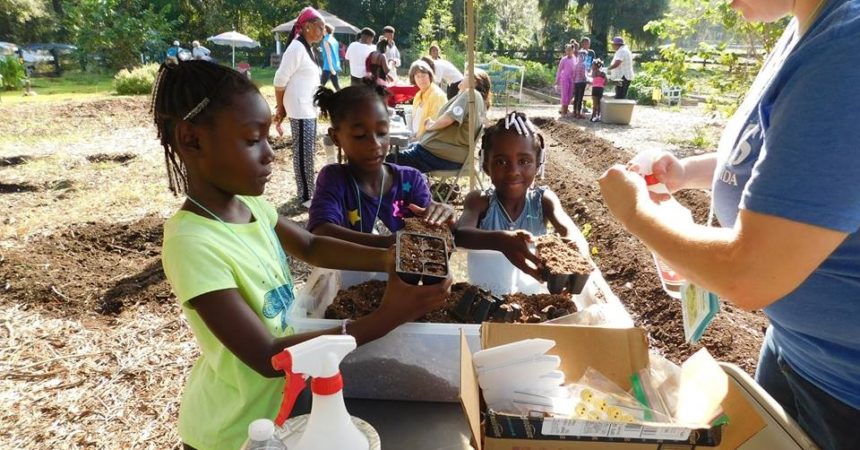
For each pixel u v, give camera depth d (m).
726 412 1.06
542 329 1.18
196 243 1.28
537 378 1.05
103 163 8.24
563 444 0.96
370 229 2.39
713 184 1.35
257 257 1.42
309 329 1.41
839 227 0.87
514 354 1.05
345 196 2.38
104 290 4.09
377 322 1.26
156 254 4.84
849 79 0.85
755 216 0.93
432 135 5.50
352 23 41.03
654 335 3.53
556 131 11.90
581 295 1.69
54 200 6.39
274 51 37.19
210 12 37.06
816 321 1.09
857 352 1.07
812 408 1.20
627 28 36.56
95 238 5.09
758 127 1.15
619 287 4.21
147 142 9.90
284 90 5.73
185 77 1.25
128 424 2.73
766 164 0.93
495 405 1.06
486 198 2.54
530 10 41.25
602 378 1.15
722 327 3.42
